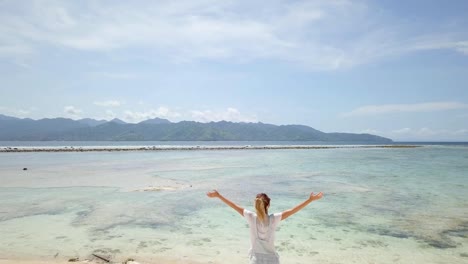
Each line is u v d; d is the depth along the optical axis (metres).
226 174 24.70
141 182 19.89
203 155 56.19
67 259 7.17
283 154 61.34
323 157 50.44
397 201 13.97
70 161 39.44
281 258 7.35
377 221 10.63
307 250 7.90
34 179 21.27
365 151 78.25
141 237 8.89
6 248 7.89
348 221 10.65
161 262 7.03
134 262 6.91
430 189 17.22
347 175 24.08
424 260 7.20
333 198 14.69
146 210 12.24
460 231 9.44
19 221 10.57
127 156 51.62
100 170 27.77
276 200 14.30
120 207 12.77
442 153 65.81
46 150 67.12
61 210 12.20
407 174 24.77
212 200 14.20
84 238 8.77
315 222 10.55
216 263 7.02
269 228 4.03
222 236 9.04
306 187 18.06
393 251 7.81
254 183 19.59
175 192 16.28
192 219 10.95
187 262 7.05
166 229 9.73
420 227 9.90
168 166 32.25
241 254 7.61
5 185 18.56
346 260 7.21
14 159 43.34
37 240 8.56
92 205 13.11
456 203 13.48
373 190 16.94
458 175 23.91
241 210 4.21
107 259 7.20
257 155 56.91
